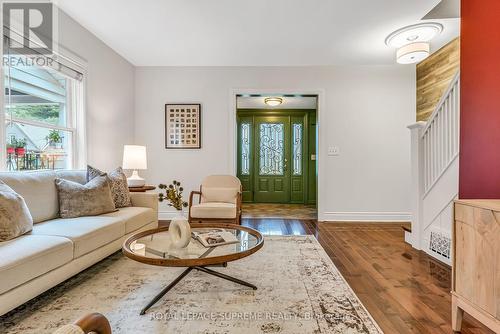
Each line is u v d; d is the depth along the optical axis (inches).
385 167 171.9
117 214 100.0
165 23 120.9
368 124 171.5
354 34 130.4
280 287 78.4
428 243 110.3
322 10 110.4
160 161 174.6
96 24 122.1
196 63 168.6
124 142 161.0
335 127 171.9
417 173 115.8
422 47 131.6
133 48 147.2
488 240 53.4
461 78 75.0
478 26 69.6
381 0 103.7
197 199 174.2
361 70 170.9
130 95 167.8
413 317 64.8
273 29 126.0
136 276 85.3
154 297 70.5
